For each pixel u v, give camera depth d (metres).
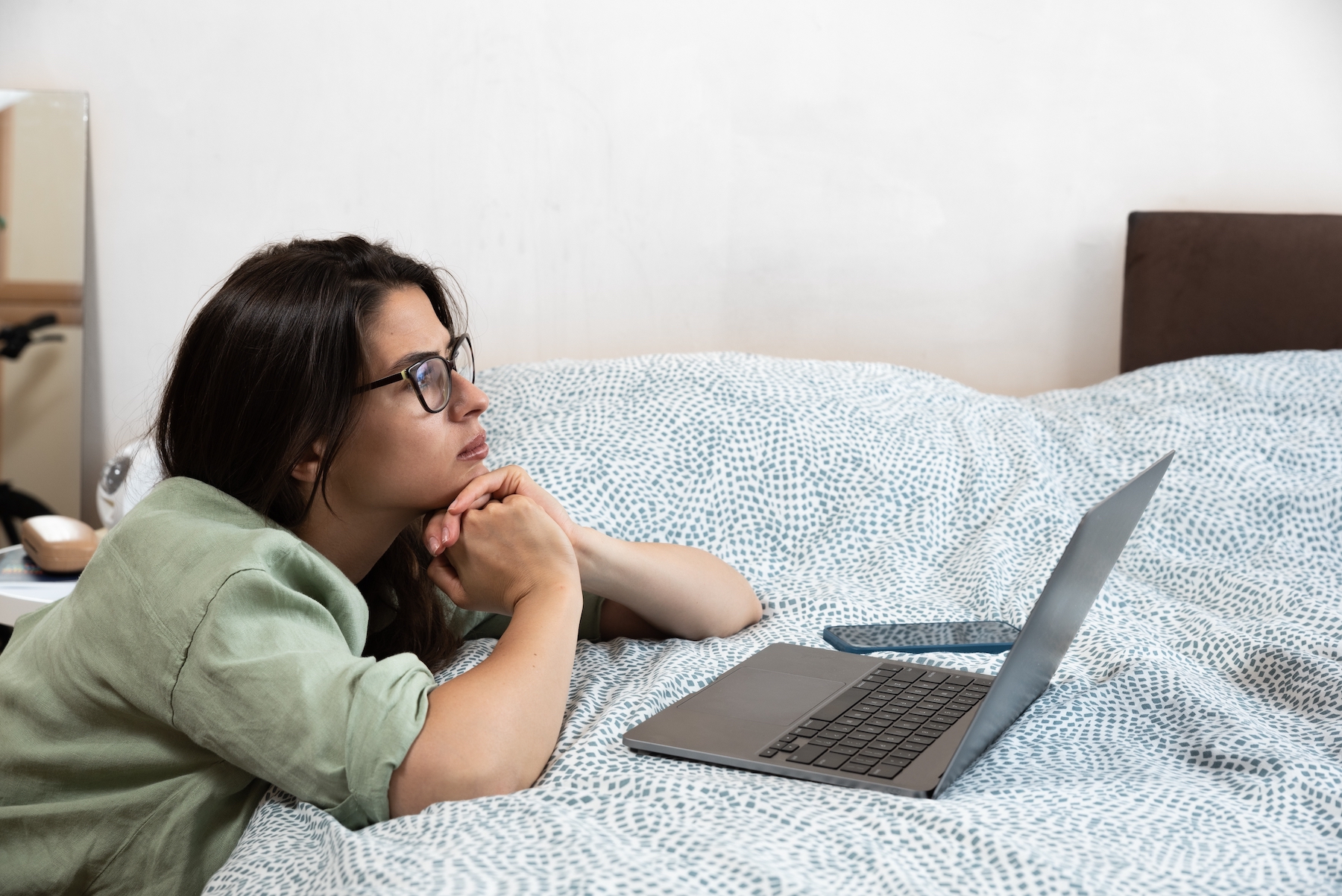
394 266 1.00
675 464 1.59
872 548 1.58
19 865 0.93
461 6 2.28
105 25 2.32
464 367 1.07
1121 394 1.93
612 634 1.29
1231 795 0.85
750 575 1.52
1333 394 1.85
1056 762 0.90
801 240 2.32
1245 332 2.17
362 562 1.05
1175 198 2.26
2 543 2.38
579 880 0.66
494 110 2.31
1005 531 1.57
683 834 0.74
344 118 2.33
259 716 0.82
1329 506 1.61
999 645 1.20
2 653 1.07
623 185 2.32
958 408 1.87
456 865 0.69
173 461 0.98
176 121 2.34
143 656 0.85
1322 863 0.74
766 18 2.26
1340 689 1.05
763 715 0.96
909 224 2.31
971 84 2.26
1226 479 1.68
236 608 0.84
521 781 0.84
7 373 2.35
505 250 2.36
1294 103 2.21
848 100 2.28
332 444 0.93
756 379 1.77
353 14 2.29
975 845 0.71
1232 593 1.38
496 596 1.02
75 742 0.92
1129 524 0.98
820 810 0.77
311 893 0.72
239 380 0.92
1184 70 2.22
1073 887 0.66
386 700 0.82
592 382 1.79
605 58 2.29
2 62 2.34
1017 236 2.29
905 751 0.88
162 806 0.90
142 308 2.39
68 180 2.33
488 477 1.06
